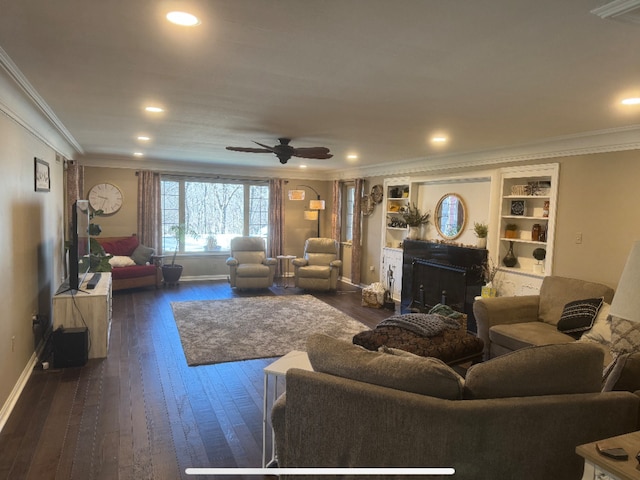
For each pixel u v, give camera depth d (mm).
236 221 8867
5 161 2971
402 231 7312
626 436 1512
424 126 3922
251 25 1854
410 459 1736
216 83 2758
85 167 7492
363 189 8141
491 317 4098
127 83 2801
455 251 5590
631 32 1804
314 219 8883
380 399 1763
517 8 1623
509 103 3029
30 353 3760
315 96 3008
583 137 4086
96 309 4117
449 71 2393
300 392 1974
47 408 3109
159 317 5648
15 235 3238
